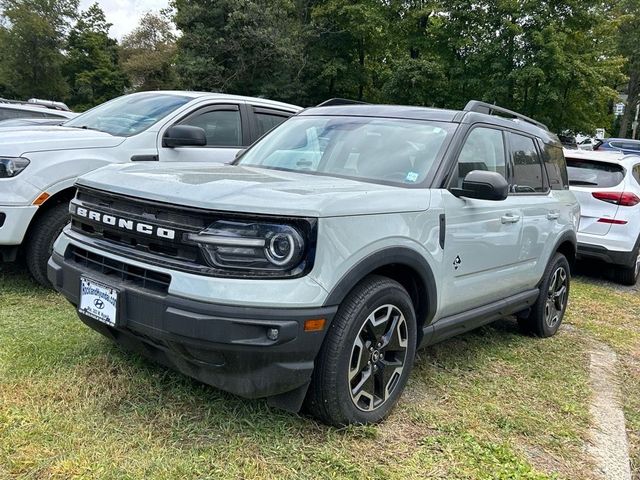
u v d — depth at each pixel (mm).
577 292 7082
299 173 3551
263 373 2547
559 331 5312
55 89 52000
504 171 4145
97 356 3467
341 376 2762
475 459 2844
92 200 3023
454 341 4625
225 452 2637
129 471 2418
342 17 29766
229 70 30797
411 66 25688
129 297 2648
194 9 30062
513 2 22891
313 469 2588
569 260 5363
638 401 3896
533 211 4352
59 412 2834
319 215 2562
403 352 3152
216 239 2471
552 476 2789
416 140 3654
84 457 2482
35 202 4488
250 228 2486
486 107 4168
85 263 2975
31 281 5039
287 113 6648
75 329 3922
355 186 3049
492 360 4297
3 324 3957
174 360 2732
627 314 6203
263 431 2824
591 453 3076
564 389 3885
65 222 4695
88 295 2842
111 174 3062
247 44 29625
